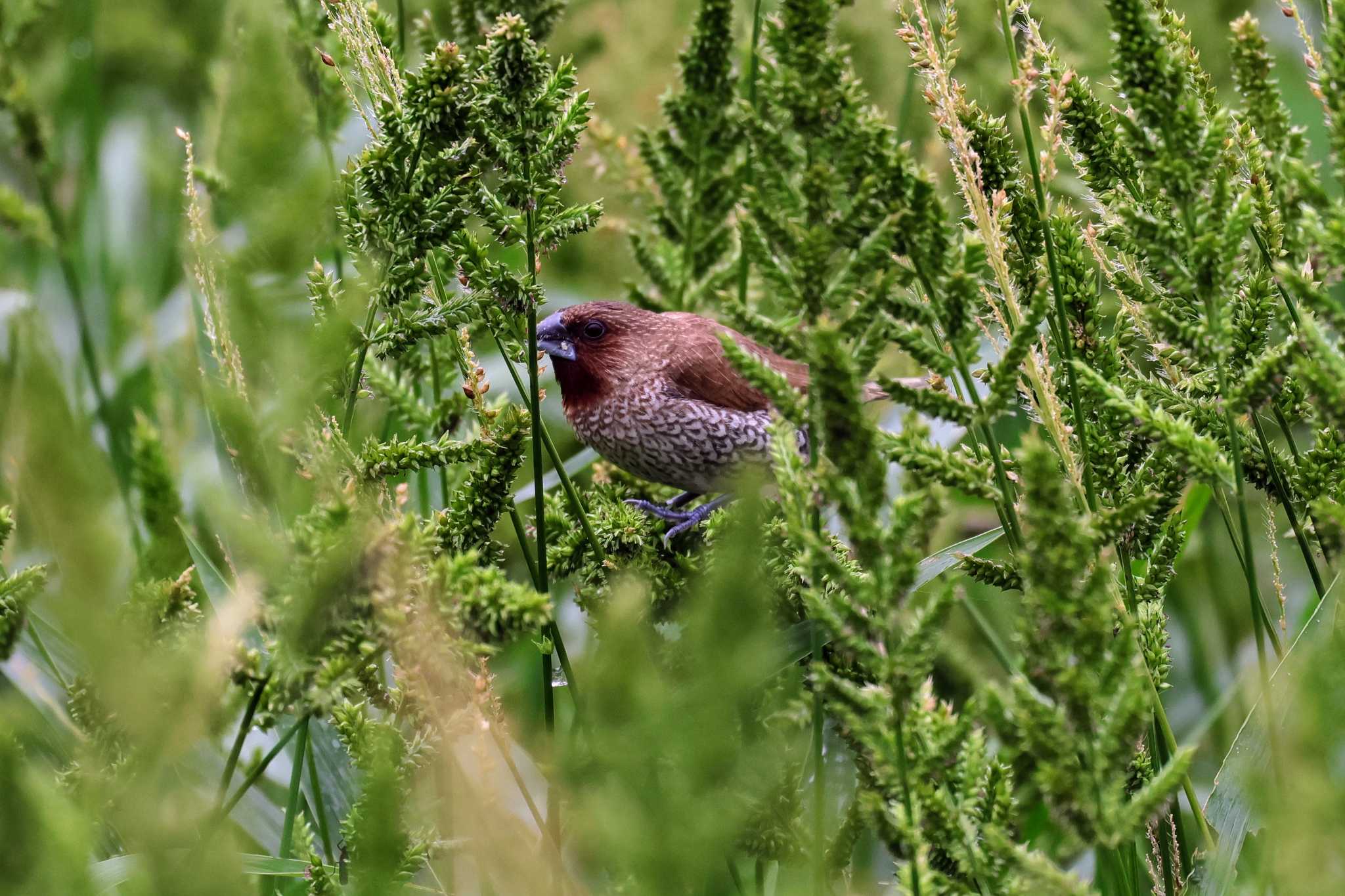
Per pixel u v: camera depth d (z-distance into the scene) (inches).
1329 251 106.8
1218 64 287.6
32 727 126.3
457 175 149.4
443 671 100.0
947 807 110.9
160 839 70.4
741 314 111.7
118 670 64.2
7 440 61.7
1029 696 91.8
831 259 113.7
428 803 115.3
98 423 192.4
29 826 70.2
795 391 110.1
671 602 205.2
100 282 235.1
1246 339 159.3
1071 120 166.7
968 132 162.6
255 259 69.0
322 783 180.1
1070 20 266.1
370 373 194.9
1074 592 90.4
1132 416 142.7
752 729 71.9
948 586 97.7
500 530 267.6
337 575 88.3
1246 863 135.0
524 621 103.1
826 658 157.9
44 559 114.6
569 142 156.1
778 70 116.0
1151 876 150.1
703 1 240.2
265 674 111.4
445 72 146.8
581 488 306.2
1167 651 157.9
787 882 111.3
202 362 121.7
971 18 257.3
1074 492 154.1
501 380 312.7
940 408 126.0
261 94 67.2
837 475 97.2
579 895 81.7
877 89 281.3
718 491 296.5
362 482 121.3
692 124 256.4
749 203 114.9
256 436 76.3
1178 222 134.6
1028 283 167.2
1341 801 63.8
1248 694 191.9
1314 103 296.8
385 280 145.4
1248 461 163.0
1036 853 100.8
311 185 68.0
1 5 169.0
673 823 59.9
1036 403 156.6
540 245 161.0
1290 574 246.2
